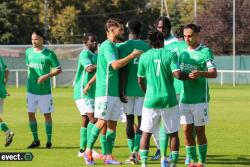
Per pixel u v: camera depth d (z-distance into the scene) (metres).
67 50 133.00
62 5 193.88
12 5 184.75
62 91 112.50
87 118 36.22
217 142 42.50
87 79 36.44
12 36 177.88
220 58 141.50
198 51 30.03
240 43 151.12
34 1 188.25
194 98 30.14
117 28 31.69
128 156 36.44
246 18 150.75
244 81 137.88
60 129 51.22
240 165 32.66
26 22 185.75
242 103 81.56
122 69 32.56
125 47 33.56
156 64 28.62
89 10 199.25
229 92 107.88
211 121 57.78
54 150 38.78
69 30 192.50
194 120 30.41
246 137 45.34
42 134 47.94
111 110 32.25
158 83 28.66
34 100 40.16
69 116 63.53
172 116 28.84
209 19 155.38
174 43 32.25
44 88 40.09
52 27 190.75
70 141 43.38
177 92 32.28
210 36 154.50
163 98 28.55
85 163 33.12
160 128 29.91
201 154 30.64
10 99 90.19
